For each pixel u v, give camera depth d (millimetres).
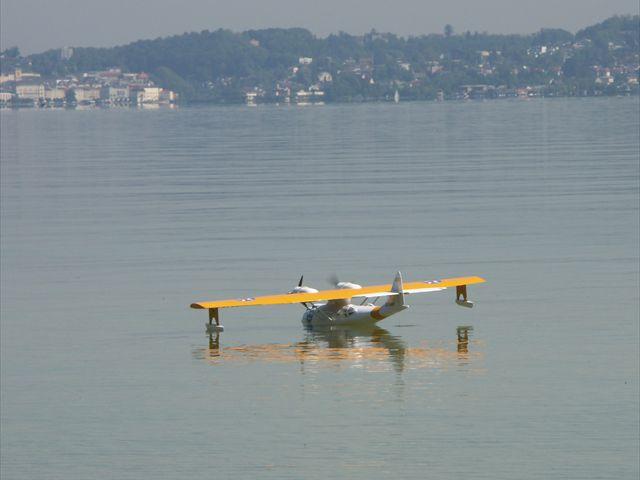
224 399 112312
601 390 111625
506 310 148125
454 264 181750
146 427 105000
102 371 123688
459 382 115750
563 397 109875
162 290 167250
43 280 178000
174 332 141125
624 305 148500
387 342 133625
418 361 124188
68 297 164125
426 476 92625
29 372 123938
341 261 187125
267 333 140125
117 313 152500
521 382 115062
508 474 92625
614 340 130625
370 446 98812
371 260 187375
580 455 95875
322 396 112188
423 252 193625
